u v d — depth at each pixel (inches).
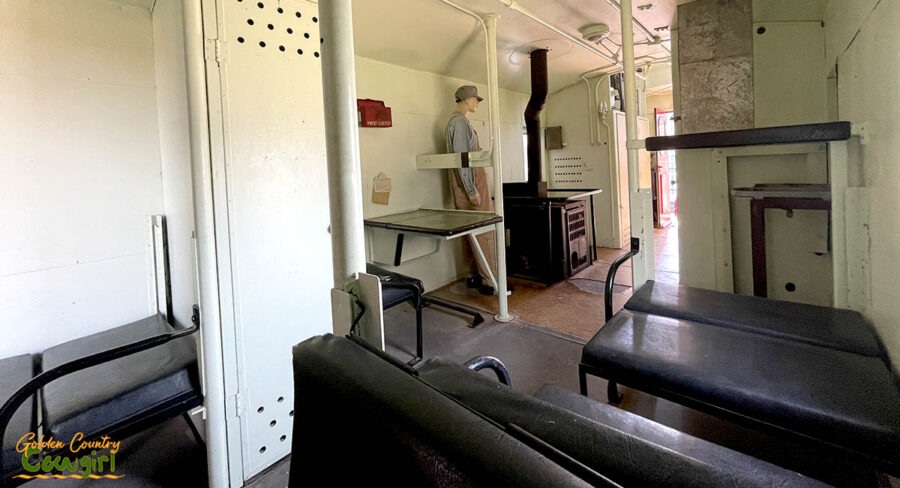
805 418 38.0
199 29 51.0
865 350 47.4
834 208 58.8
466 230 104.2
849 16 59.9
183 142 56.9
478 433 16.4
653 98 269.9
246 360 57.1
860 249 55.2
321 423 22.9
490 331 108.4
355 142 28.4
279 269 60.2
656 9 105.6
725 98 87.6
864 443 34.9
